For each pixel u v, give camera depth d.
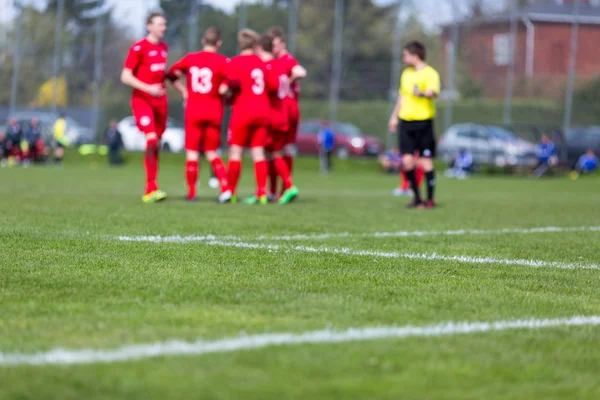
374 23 131.50
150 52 38.25
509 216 38.19
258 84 39.78
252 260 19.73
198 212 33.69
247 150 122.94
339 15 128.50
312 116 131.50
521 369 10.79
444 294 16.11
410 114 42.44
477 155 117.19
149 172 39.00
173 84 40.34
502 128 119.50
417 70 42.44
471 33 131.00
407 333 12.43
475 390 9.77
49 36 125.88
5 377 9.65
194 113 40.06
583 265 21.47
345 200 48.00
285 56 41.72
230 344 11.31
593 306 15.62
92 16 126.00
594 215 40.47
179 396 9.02
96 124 125.44
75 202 37.31
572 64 127.75
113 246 21.34
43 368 10.02
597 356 11.69
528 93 129.88
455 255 22.59
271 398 9.07
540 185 83.88
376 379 9.98
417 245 24.72
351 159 120.69
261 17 127.88
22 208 32.81
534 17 131.38
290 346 11.31
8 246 20.53
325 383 9.72
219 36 40.00
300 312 13.77
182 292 15.30
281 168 42.12
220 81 40.06
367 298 15.32
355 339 11.89
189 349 10.99
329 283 16.89
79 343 11.23
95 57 126.12
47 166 101.62
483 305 15.11
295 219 32.25
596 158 115.44
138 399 8.91
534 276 19.09
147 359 10.45
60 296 14.62
